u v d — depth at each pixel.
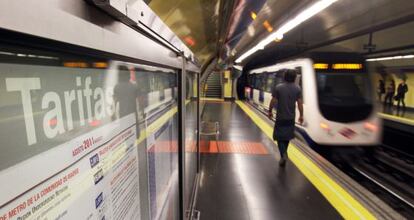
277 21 4.05
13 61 0.34
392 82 9.98
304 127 5.36
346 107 5.11
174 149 1.73
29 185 0.38
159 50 1.00
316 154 4.62
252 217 2.68
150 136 1.11
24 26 0.30
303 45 9.98
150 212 1.12
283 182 3.49
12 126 0.35
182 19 2.55
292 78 3.84
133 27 0.69
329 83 5.23
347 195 3.11
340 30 7.12
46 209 0.42
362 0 4.25
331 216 2.70
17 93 0.35
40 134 0.40
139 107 0.94
